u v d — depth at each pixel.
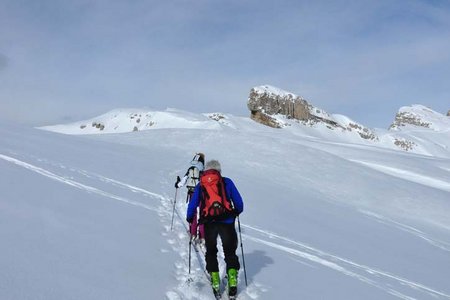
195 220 7.79
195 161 9.34
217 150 29.64
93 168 14.52
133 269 5.72
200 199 5.95
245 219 11.81
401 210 21.28
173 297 5.19
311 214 15.05
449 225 20.08
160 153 25.55
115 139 33.38
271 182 21.70
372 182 25.75
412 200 23.20
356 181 25.30
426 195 24.78
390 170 37.72
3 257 4.85
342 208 18.34
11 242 5.39
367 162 39.84
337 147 48.94
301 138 76.75
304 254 9.02
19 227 6.07
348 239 12.06
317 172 26.17
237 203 5.92
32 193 8.40
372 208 20.64
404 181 28.31
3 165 10.95
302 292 6.35
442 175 37.25
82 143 23.20
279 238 10.15
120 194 10.92
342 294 6.71
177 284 5.68
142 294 4.98
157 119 171.38
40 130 27.38
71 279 4.79
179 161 22.97
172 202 11.64
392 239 13.91
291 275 7.13
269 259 7.95
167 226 8.78
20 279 4.41
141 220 8.62
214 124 101.62
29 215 6.79
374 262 10.10
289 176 24.44
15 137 19.75
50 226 6.51
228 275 5.50
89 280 4.91
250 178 21.61
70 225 6.87
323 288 6.79
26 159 12.91
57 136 24.88
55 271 4.88
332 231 12.79
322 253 9.57
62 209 7.73
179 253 7.12
